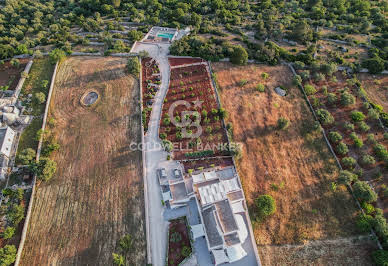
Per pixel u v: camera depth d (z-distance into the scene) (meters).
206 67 81.38
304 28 87.38
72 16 112.62
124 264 48.75
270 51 81.19
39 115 69.88
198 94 74.19
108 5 115.19
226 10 108.56
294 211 55.06
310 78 78.62
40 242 51.56
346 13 110.06
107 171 60.47
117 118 69.62
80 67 81.25
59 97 73.81
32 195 56.66
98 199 56.62
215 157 62.28
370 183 58.16
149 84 76.50
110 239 51.75
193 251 50.16
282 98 74.00
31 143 64.50
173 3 120.56
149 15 110.00
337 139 63.06
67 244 51.34
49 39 96.12
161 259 49.50
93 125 68.38
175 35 95.25
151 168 60.75
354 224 53.28
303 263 49.34
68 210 55.41
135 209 55.09
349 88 75.44
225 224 48.88
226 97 73.62
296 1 121.69
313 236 52.00
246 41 89.81
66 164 61.69
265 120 69.25
